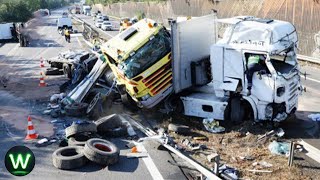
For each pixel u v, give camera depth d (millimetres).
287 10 23891
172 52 10828
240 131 9836
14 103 13625
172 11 49969
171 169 7922
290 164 7926
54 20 70000
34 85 16531
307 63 20891
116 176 7668
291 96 9969
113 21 63156
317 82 16047
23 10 70875
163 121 10953
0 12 66625
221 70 10188
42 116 11938
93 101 12070
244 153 8625
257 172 7641
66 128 9938
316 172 7672
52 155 8445
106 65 13070
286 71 9742
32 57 24984
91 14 89375
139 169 7965
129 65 10766
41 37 38375
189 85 11414
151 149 9039
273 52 9414
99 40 29609
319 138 9508
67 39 32875
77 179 7590
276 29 9625
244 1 30656
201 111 10828
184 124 10664
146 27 11477
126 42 11297
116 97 12703
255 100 9891
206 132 10000
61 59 18547
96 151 8070
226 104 10320
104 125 9836
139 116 11766
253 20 10297
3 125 11117
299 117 11211
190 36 11211
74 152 8547
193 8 43000
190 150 8844
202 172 7457
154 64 10891
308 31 21719
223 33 10844
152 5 57656
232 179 7250
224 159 8297
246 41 9766
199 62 11422
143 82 10828
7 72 19891
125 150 9023
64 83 15875
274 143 8961
